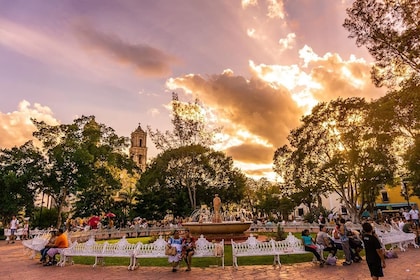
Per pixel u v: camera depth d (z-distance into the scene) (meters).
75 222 37.97
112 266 11.19
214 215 19.27
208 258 12.39
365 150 26.67
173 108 35.84
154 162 41.44
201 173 41.75
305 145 30.73
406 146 24.39
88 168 34.00
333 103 29.36
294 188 34.34
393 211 46.53
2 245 21.45
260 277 8.55
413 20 14.47
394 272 8.55
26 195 34.66
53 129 33.75
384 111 19.39
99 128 36.72
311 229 27.28
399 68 16.41
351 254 10.56
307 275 8.66
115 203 39.91
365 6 15.96
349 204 32.41
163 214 39.28
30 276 9.51
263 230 29.91
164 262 11.96
